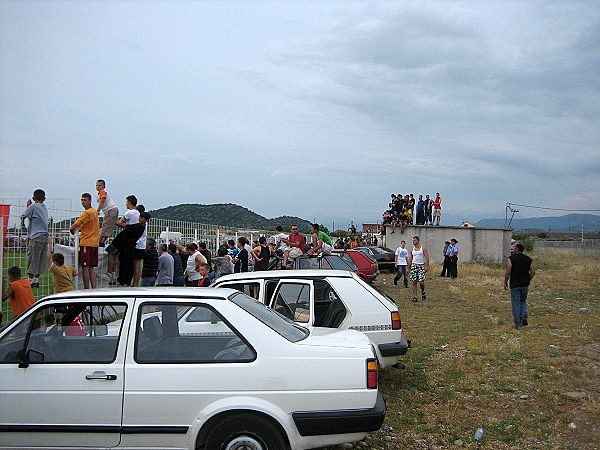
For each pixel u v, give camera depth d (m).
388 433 6.27
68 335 5.04
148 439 4.75
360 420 4.80
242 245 18.12
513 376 8.54
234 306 5.07
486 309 16.16
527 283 12.74
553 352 9.95
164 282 13.68
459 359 9.60
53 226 11.07
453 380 8.34
